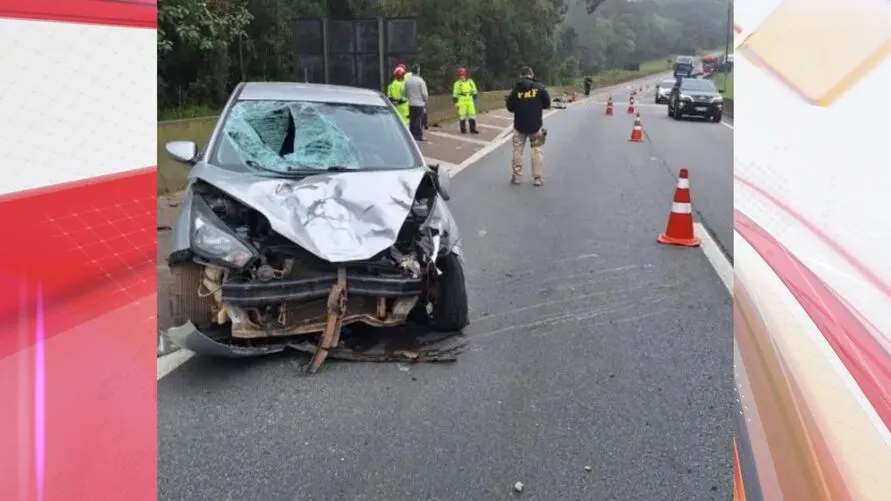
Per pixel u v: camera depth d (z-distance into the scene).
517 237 7.42
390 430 3.38
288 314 4.16
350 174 4.67
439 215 4.58
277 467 3.05
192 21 13.17
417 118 15.88
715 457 3.16
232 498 2.82
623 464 3.10
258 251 4.05
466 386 3.87
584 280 5.90
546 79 46.66
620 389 3.85
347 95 5.68
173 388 3.79
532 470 3.05
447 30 36.62
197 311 4.15
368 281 4.09
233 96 5.45
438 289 4.52
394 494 2.87
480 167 12.80
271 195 4.24
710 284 5.81
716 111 24.86
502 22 41.94
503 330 4.72
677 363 4.21
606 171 12.50
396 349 4.34
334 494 2.86
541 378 3.98
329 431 3.37
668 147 16.53
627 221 8.34
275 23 22.05
